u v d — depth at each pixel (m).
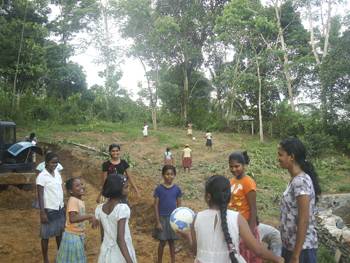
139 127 34.62
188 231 3.85
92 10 35.19
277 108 35.19
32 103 32.47
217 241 3.34
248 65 35.34
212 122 38.38
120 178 4.32
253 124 36.34
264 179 17.45
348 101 28.16
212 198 3.40
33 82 33.28
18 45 29.84
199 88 42.41
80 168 17.55
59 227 6.41
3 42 29.11
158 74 37.09
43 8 33.31
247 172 18.19
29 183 12.61
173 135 31.83
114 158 7.24
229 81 36.38
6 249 7.79
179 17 39.41
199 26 39.47
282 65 34.31
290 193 3.88
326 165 23.12
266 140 32.69
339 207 14.45
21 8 30.66
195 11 39.00
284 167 4.02
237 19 31.48
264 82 34.97
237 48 34.56
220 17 32.72
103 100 37.81
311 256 3.84
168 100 40.28
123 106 38.97
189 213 3.90
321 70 28.88
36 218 10.30
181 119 39.41
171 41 35.78
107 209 4.32
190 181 16.34
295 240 3.79
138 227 9.49
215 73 42.28
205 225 3.39
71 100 34.44
